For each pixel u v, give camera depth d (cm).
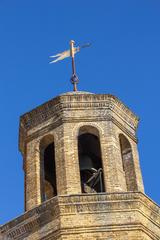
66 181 5319
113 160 5481
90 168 5741
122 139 5794
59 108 5731
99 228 5028
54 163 5872
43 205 5172
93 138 5794
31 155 5688
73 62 6197
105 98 5794
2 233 5206
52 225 5078
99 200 5141
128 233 5028
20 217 5212
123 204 5150
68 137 5566
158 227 5191
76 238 4984
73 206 5112
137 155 5769
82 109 5731
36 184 5512
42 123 5772
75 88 6062
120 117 5841
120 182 5381
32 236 5122
